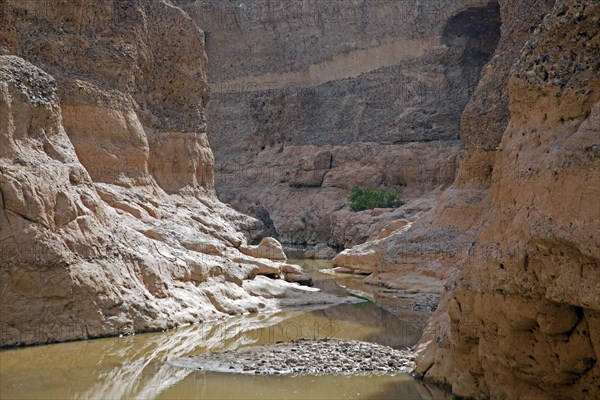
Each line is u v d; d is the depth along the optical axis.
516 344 9.59
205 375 12.12
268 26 58.16
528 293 9.06
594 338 8.51
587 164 8.12
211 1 59.75
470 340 10.70
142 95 24.14
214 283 18.69
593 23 9.26
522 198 9.52
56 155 15.31
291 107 54.16
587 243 7.86
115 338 14.89
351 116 50.81
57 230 14.62
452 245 24.92
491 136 25.45
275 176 52.16
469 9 43.56
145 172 21.95
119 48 21.47
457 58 44.50
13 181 13.98
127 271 15.98
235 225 27.77
